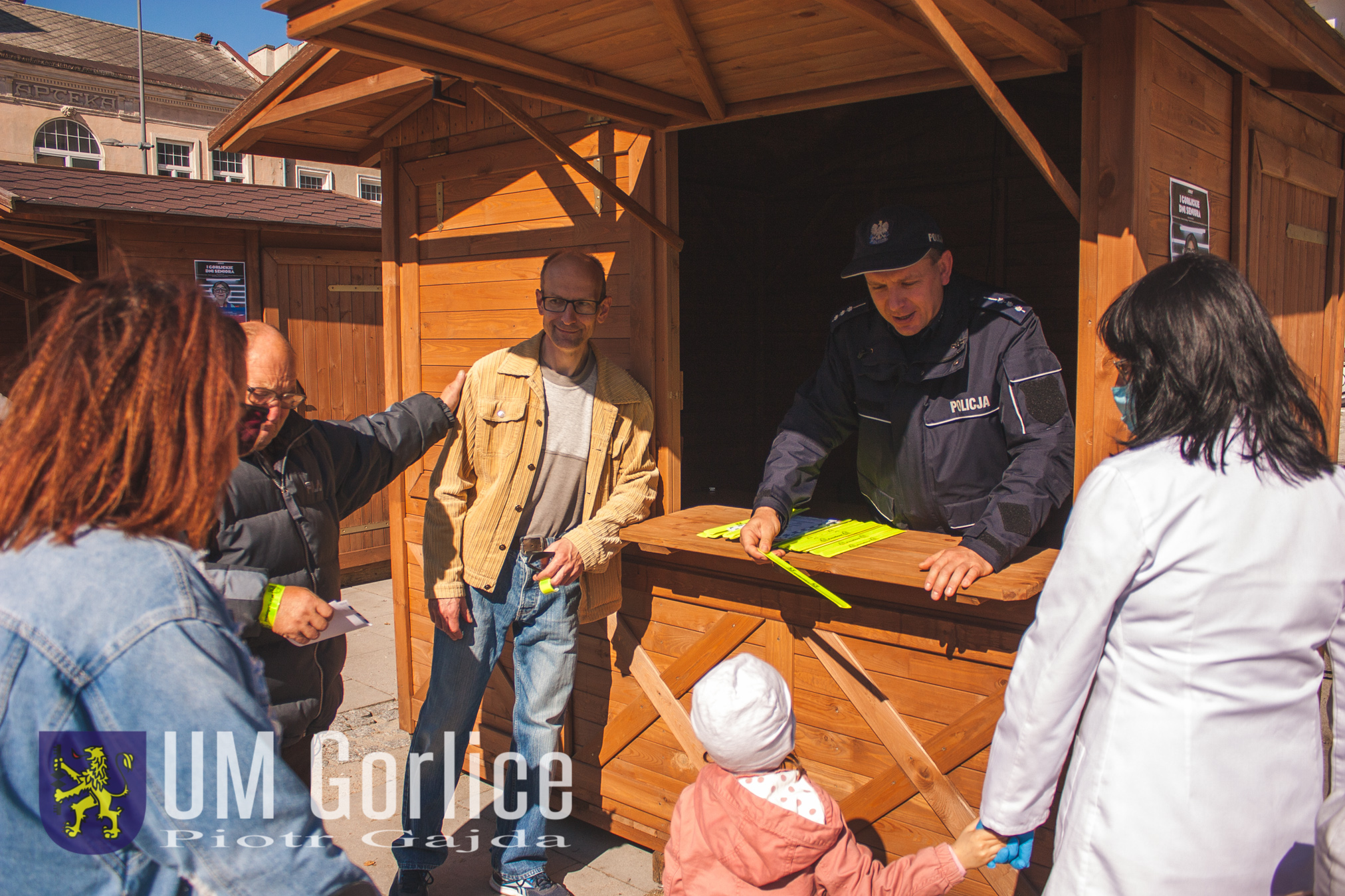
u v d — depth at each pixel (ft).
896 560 7.38
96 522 3.16
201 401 3.28
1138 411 4.76
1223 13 6.97
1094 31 6.93
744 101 8.97
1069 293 17.44
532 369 8.86
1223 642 4.27
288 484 6.66
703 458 19.48
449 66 7.70
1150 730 4.36
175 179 23.98
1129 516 4.43
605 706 10.28
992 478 7.85
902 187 19.01
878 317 8.10
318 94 11.35
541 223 10.58
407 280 12.09
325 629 6.17
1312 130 11.67
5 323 26.94
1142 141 6.88
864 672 8.16
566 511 9.08
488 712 11.62
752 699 5.23
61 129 82.48
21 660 2.97
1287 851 4.33
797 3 6.47
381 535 22.88
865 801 8.23
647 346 9.76
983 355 7.50
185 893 3.26
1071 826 4.61
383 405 23.63
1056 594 4.68
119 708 2.99
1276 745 4.31
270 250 21.65
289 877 3.18
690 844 5.57
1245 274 9.29
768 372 20.94
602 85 8.25
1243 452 4.41
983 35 6.86
